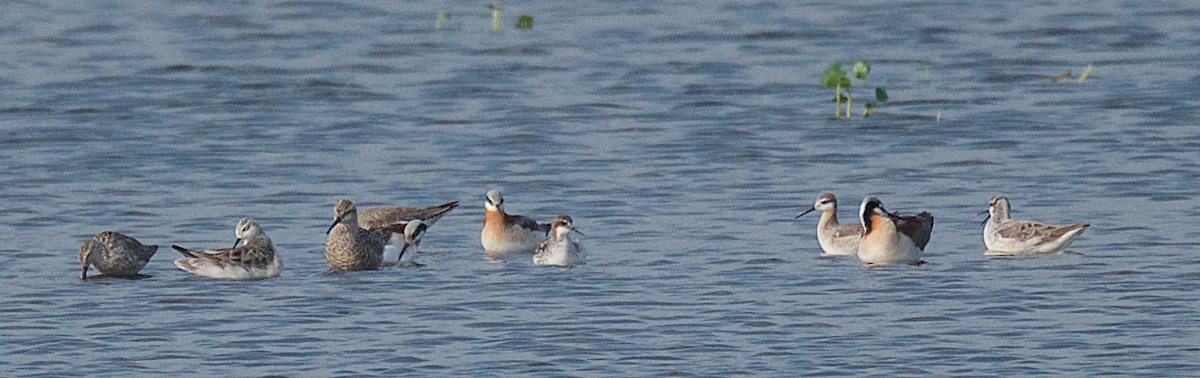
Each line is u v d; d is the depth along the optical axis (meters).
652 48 54.09
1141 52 52.16
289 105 44.94
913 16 59.97
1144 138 39.00
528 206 32.84
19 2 64.31
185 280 26.19
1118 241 28.72
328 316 23.70
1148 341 21.95
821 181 35.00
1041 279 25.73
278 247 29.14
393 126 41.91
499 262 27.81
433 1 65.19
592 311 23.94
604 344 22.11
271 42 55.62
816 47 54.16
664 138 40.03
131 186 34.69
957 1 63.31
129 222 31.28
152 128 41.62
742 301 24.53
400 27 58.78
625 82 48.19
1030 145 38.56
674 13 61.44
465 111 43.94
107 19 60.44
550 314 23.78
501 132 40.94
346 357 21.56
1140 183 33.97
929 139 39.53
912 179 35.06
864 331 22.69
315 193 34.16
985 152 37.84
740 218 31.42
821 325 23.05
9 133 40.91
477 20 60.31
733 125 41.59
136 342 22.36
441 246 29.61
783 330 22.78
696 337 22.44
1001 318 23.31
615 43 55.06
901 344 21.98
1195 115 41.88
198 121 42.59
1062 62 50.78
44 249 28.81
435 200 33.66
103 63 51.59
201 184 34.94
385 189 34.59
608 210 32.28
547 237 29.41
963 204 32.50
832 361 21.20
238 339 22.48
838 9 61.91
